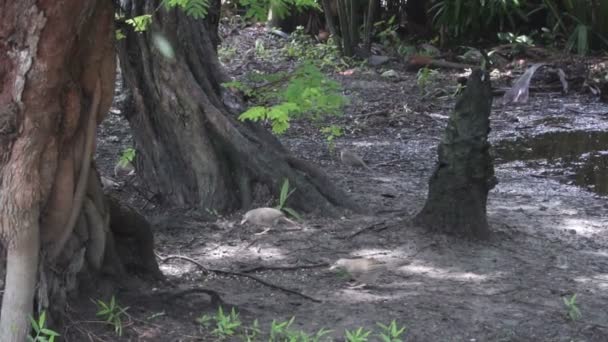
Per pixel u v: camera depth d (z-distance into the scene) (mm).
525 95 17562
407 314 5926
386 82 18906
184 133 8609
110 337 5031
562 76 18781
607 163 12164
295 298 6211
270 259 7207
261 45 21422
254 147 8562
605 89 18109
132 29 8547
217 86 9008
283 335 5355
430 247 7441
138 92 8734
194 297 5773
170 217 8203
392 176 10812
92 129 4926
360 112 15477
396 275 6805
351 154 11281
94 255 5316
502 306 6164
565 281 6777
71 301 5117
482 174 7625
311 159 11781
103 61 4945
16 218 4504
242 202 8555
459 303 6188
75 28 4395
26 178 4492
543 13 23938
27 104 4434
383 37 23094
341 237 7730
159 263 7012
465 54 21547
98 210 5324
